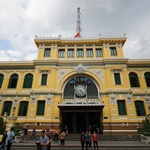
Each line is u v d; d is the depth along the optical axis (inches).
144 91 1079.6
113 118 957.8
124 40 1190.3
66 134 874.1
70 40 1216.2
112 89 1037.8
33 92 1045.2
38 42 1212.5
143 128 853.8
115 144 677.3
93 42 1214.3
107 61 1119.6
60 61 1143.0
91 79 1116.5
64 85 1101.1
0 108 1070.4
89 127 916.6
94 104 943.0
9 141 440.5
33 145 645.3
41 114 995.9
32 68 1189.7
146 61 1161.4
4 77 1166.3
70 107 970.1
